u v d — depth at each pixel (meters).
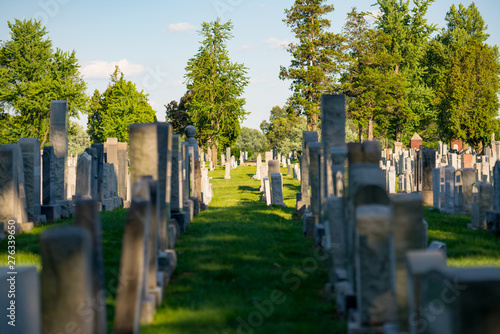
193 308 6.95
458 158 32.47
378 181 6.32
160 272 7.83
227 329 6.16
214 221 14.84
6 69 54.50
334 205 7.57
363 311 5.76
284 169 45.91
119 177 20.05
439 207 17.59
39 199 13.90
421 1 72.12
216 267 9.22
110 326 6.19
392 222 5.36
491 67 57.47
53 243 4.50
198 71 62.25
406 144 73.75
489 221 12.59
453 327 3.96
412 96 70.38
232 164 50.47
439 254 4.68
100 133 67.31
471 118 56.03
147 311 6.29
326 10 61.56
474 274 4.08
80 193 16.05
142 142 8.86
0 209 12.28
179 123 78.19
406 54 71.62
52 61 57.88
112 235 11.90
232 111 65.25
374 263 5.73
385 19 72.94
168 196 10.62
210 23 62.22
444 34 77.69
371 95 62.53
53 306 4.52
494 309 3.93
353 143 7.41
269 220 15.03
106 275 8.39
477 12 77.94
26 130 56.66
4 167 12.25
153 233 7.04
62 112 15.50
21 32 55.62
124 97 57.38
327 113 12.02
